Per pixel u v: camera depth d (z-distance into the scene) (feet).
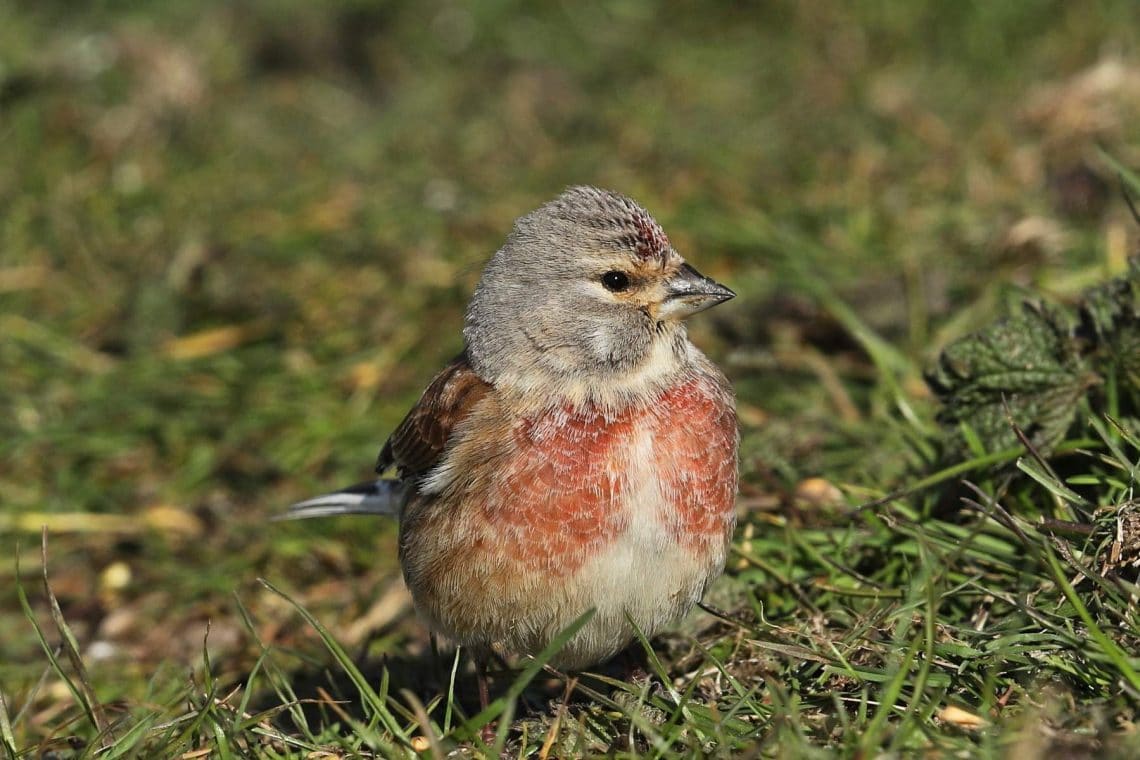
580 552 23.76
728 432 24.79
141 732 24.27
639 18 54.34
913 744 20.42
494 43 54.54
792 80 49.85
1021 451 25.91
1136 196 32.78
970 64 48.29
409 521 26.22
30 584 35.04
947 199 41.52
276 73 54.85
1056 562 21.56
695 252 41.78
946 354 27.32
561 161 47.67
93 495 37.32
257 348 41.50
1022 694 21.58
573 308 24.85
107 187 47.37
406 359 40.52
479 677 26.13
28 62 51.03
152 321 42.24
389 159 49.24
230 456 38.04
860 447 31.55
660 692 24.68
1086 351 26.68
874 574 27.07
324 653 31.04
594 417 24.16
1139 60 44.65
